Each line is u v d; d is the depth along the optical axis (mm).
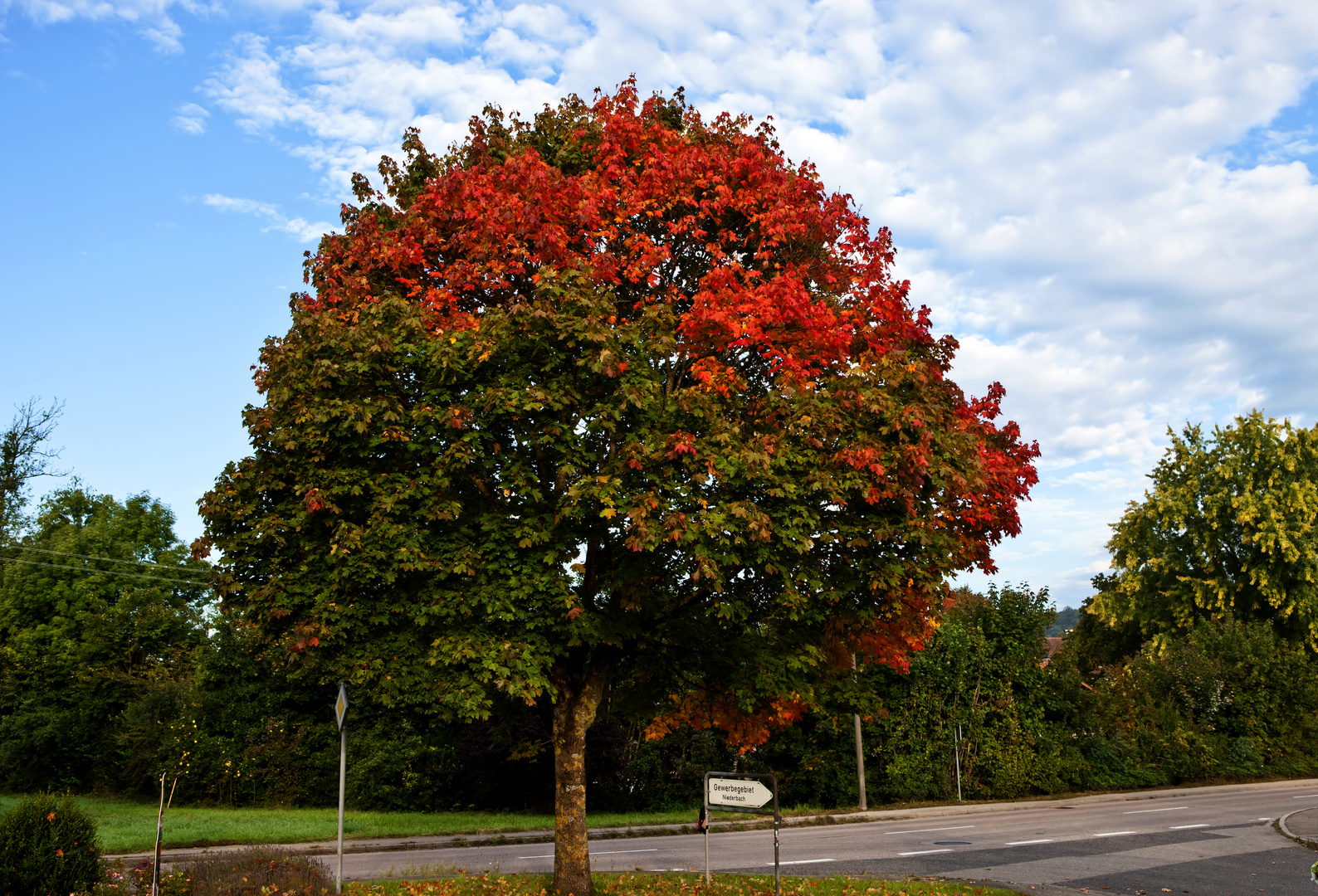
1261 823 21062
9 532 40812
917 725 29641
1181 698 38781
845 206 12383
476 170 11820
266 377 10703
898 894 11656
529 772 28094
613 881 12234
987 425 12500
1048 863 15250
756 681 10594
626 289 11594
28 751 32688
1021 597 31906
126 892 10867
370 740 29359
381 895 11430
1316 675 40031
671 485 9320
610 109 12883
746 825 23766
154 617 38656
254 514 10109
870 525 9797
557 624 9836
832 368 11195
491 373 9828
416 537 9461
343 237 12000
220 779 29953
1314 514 43219
